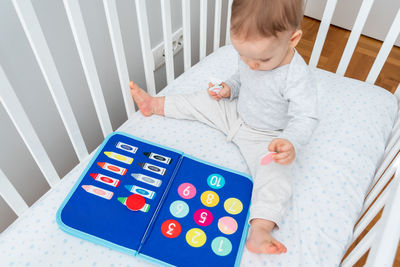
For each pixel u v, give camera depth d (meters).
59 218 0.77
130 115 1.06
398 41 1.95
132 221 0.77
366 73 1.83
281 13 0.68
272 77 0.85
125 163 0.88
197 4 1.44
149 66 1.03
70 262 0.73
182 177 0.87
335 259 0.74
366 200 0.90
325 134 0.98
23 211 0.85
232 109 1.02
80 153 0.95
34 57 0.91
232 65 1.22
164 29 1.02
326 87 1.12
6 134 0.95
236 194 0.84
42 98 0.99
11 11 0.80
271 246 0.70
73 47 1.00
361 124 1.01
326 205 0.83
